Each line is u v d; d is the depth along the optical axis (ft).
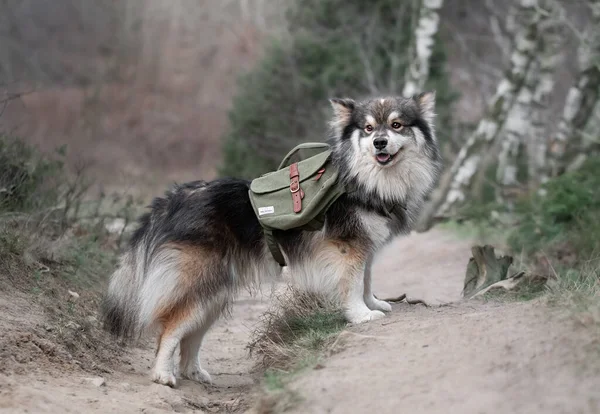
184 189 23.62
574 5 56.49
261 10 124.47
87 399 18.98
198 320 22.62
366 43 74.69
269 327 25.58
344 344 20.25
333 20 76.59
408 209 23.79
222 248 22.80
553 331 17.85
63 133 117.19
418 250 42.75
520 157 60.49
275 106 75.66
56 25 137.59
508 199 52.49
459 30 81.25
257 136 76.38
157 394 20.94
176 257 22.48
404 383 16.76
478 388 15.87
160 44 137.39
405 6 73.97
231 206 23.12
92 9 140.97
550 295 21.03
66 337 23.63
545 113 59.36
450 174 53.57
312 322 24.25
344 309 23.24
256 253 23.39
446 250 41.57
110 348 25.68
